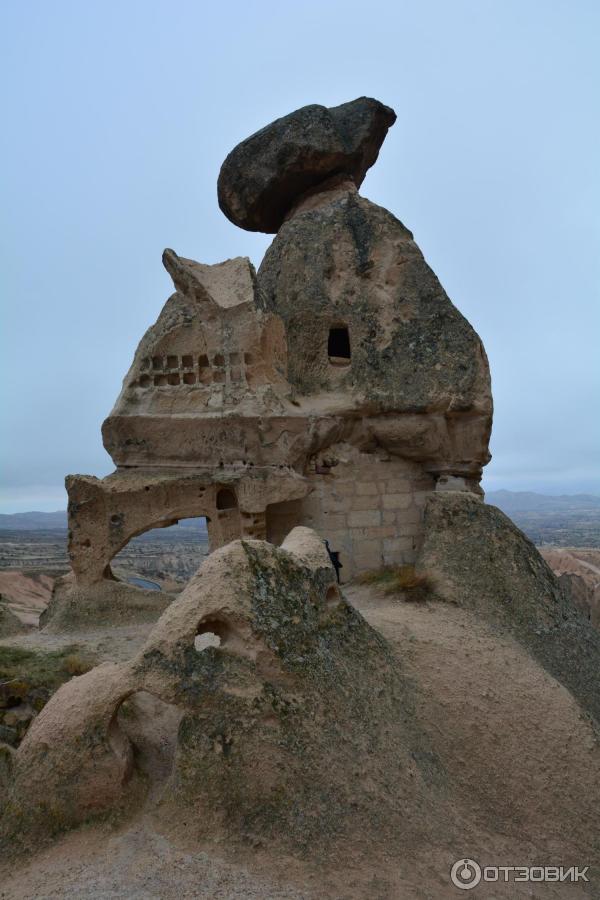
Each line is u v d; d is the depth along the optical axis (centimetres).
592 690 779
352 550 1032
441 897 435
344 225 1158
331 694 523
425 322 1066
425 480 1088
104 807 482
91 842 460
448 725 597
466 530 899
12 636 853
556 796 565
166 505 916
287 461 968
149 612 890
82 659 704
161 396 1001
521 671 685
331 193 1341
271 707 489
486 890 454
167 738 589
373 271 1117
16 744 606
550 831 538
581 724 632
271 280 1191
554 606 848
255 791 464
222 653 504
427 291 1084
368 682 571
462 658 678
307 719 497
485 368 1045
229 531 935
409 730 565
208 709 487
